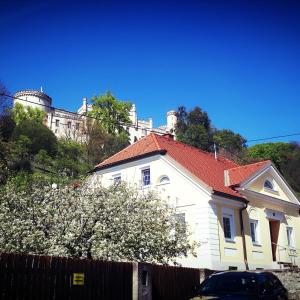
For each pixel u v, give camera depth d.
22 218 15.24
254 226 26.08
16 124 54.28
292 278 20.38
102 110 82.69
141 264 13.52
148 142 28.47
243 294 11.03
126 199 16.73
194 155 28.97
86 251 14.49
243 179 25.59
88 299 11.82
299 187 60.69
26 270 10.52
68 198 15.89
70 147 51.66
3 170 26.50
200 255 22.11
